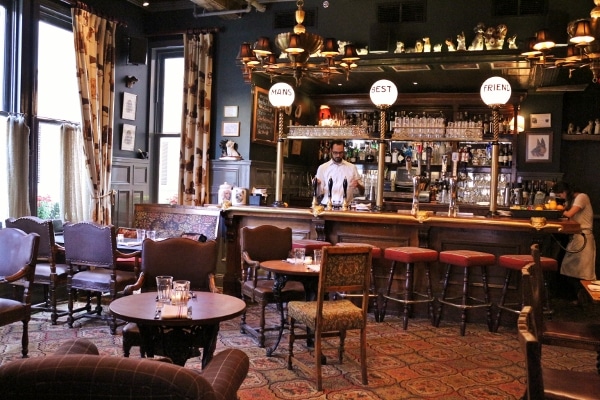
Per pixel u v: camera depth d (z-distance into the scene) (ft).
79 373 4.72
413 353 15.10
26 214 19.48
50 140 21.11
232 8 25.48
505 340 16.69
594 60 15.92
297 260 14.96
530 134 26.94
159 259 13.08
